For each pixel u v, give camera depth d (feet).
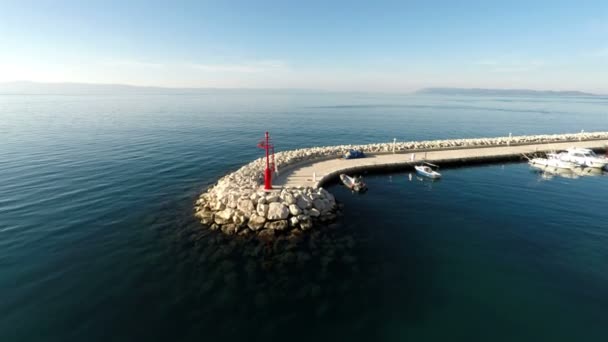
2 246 53.57
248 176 87.97
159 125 237.66
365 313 39.52
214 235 60.08
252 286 44.32
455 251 55.72
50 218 65.36
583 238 60.54
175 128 222.07
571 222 68.03
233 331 35.96
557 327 37.60
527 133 220.23
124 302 40.70
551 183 98.17
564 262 52.08
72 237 57.72
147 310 39.32
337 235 61.41
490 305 41.57
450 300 42.50
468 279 47.32
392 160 118.42
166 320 37.63
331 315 38.99
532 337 36.09
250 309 39.65
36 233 58.59
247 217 65.31
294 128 240.12
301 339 35.06
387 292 43.88
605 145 146.41
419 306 41.16
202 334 35.50
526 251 55.83
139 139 170.50
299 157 111.96
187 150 145.79
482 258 53.42
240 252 53.83
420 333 36.50
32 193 80.12
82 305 39.99
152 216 68.49
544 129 240.73
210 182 96.48
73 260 50.19
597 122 287.48
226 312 39.04
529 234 62.44
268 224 62.80
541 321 38.60
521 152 132.77
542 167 118.42
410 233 62.80
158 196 81.82
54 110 363.76
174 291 43.06
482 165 123.13
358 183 91.61
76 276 46.01
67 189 84.17
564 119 313.73
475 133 219.41
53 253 52.08
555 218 70.33
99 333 35.45
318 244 57.41
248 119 300.20
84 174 99.14
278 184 85.76
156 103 553.64
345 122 283.79
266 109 436.76
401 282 46.26
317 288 44.24
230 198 70.64
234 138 186.50
